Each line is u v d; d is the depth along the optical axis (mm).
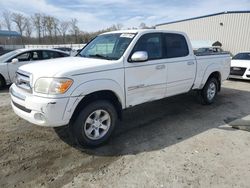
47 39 57906
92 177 2961
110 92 3777
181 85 5051
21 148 3691
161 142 3943
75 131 3514
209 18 27203
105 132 3840
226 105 6227
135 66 4008
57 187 2768
